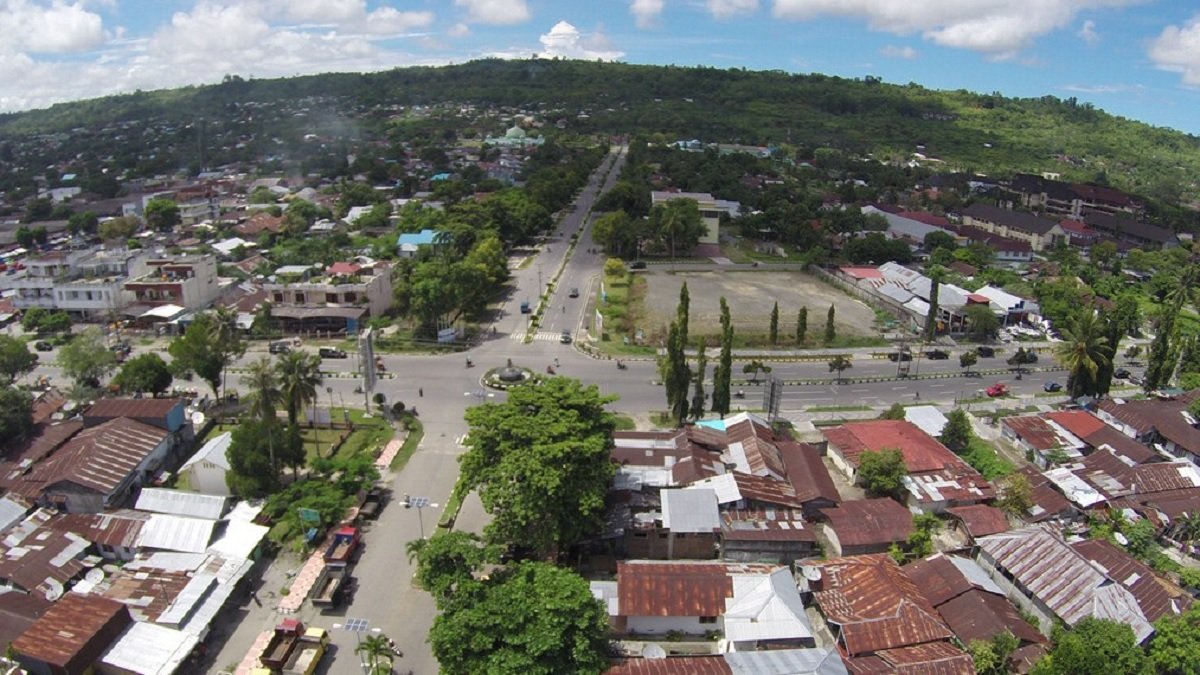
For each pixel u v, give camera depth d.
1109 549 68.50
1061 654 52.91
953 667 54.28
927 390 116.88
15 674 53.38
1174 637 56.53
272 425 81.69
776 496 77.12
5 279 154.50
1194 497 81.75
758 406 108.88
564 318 149.12
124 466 81.56
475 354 128.62
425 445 94.69
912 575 66.00
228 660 58.84
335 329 138.62
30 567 65.06
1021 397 114.25
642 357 128.62
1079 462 88.88
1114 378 124.12
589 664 52.38
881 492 83.00
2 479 79.62
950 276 174.12
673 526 71.75
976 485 82.44
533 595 54.50
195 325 107.06
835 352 133.50
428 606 65.31
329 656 59.22
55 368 121.25
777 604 60.91
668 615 60.91
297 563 71.00
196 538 70.31
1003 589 67.81
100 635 56.62
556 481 62.28
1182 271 180.50
